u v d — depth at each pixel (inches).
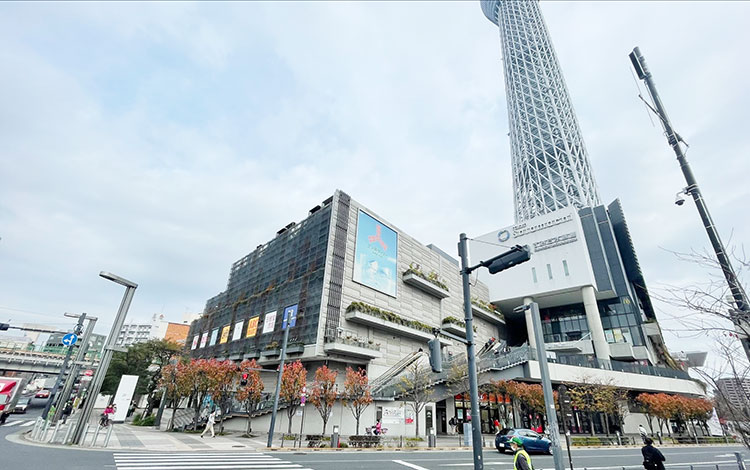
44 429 789.9
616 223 2598.4
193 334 2508.6
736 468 713.6
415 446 953.5
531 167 3907.5
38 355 2363.4
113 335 830.5
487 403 1563.7
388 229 1753.2
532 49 4864.7
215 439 999.0
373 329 1476.4
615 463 767.1
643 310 2349.9
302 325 1376.7
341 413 1163.3
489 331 2358.5
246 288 1995.6
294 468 577.6
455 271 2223.2
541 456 882.1
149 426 1476.4
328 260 1424.7
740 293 196.4
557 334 2399.1
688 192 231.8
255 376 1136.2
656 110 260.1
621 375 1502.2
